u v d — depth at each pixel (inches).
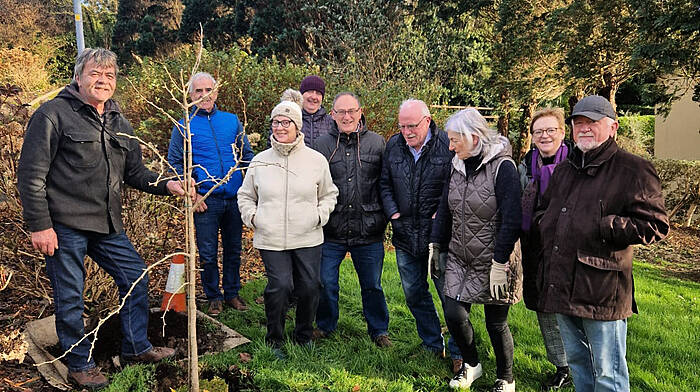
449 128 116.9
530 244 116.9
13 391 111.6
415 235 136.5
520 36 449.7
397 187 138.6
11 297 160.4
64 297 114.6
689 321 183.0
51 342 133.2
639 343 156.1
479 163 117.5
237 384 120.8
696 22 273.7
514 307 180.1
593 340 98.7
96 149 117.5
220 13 762.8
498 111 523.2
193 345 96.0
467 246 119.1
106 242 123.3
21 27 921.5
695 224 468.8
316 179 137.8
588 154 99.3
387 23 429.4
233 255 172.1
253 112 278.4
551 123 122.7
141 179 134.5
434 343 144.6
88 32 1098.1
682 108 565.0
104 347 131.7
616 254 95.5
